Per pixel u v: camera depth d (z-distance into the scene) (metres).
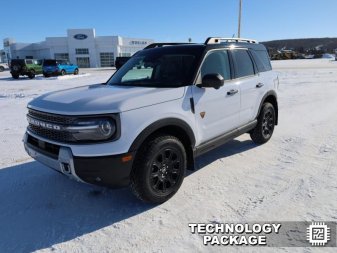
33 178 4.22
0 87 18.39
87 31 68.56
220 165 4.53
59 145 3.05
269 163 4.56
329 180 3.89
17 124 7.45
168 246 2.72
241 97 4.57
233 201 3.45
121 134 2.95
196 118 3.72
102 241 2.82
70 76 27.02
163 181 3.38
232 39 4.84
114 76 4.58
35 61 29.50
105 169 2.94
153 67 4.12
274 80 5.63
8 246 2.78
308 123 6.96
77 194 3.75
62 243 2.81
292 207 3.27
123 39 73.19
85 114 2.89
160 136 3.33
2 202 3.57
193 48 4.09
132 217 3.21
